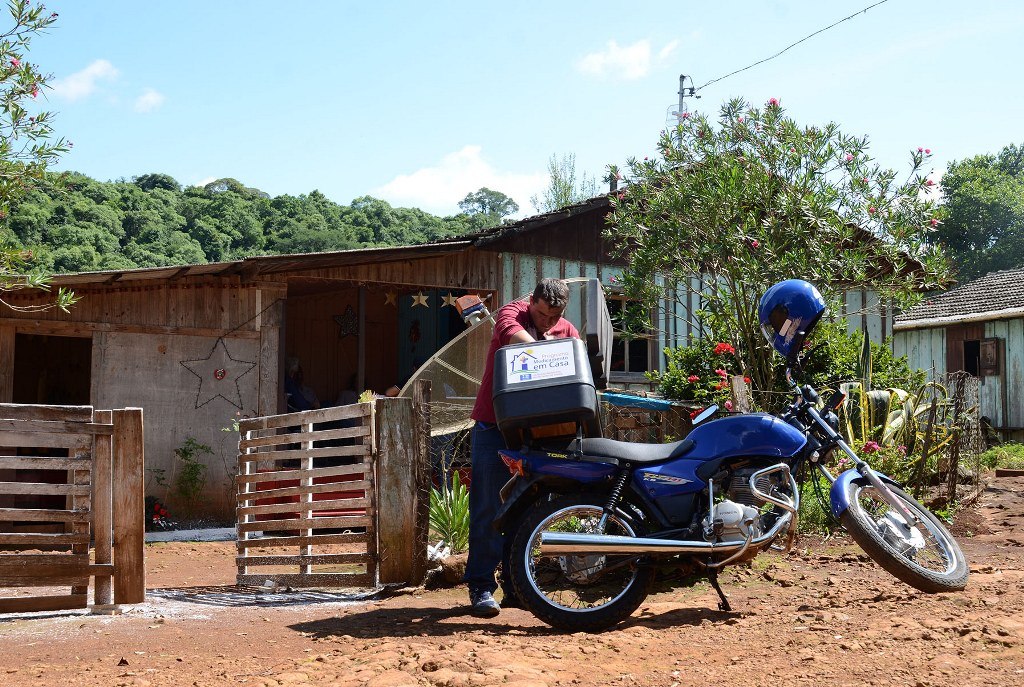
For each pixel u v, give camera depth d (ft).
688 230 31.14
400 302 52.21
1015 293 70.03
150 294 34.24
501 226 40.24
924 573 13.24
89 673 11.28
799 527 21.34
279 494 19.90
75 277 30.94
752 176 29.91
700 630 12.59
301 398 38.63
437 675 10.11
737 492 13.42
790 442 13.44
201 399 34.65
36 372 46.03
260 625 14.71
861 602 13.84
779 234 29.96
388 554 18.48
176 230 195.93
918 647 10.70
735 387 23.84
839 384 29.96
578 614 13.07
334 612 15.90
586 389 13.10
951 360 70.79
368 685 9.87
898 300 31.30
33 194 22.18
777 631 12.17
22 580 16.40
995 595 13.58
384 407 18.81
